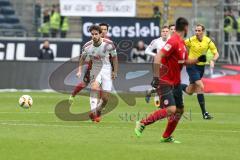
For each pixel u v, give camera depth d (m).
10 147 30.50
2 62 70.94
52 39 77.69
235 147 32.41
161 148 31.31
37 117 45.53
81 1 78.69
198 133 38.34
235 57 78.62
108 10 78.31
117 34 76.94
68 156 28.33
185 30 32.59
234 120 46.88
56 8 83.50
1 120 43.09
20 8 83.81
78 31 84.81
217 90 71.81
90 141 33.28
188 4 86.88
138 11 87.38
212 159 28.45
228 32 79.19
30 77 70.88
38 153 28.98
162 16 78.88
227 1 80.81
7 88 70.94
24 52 76.81
